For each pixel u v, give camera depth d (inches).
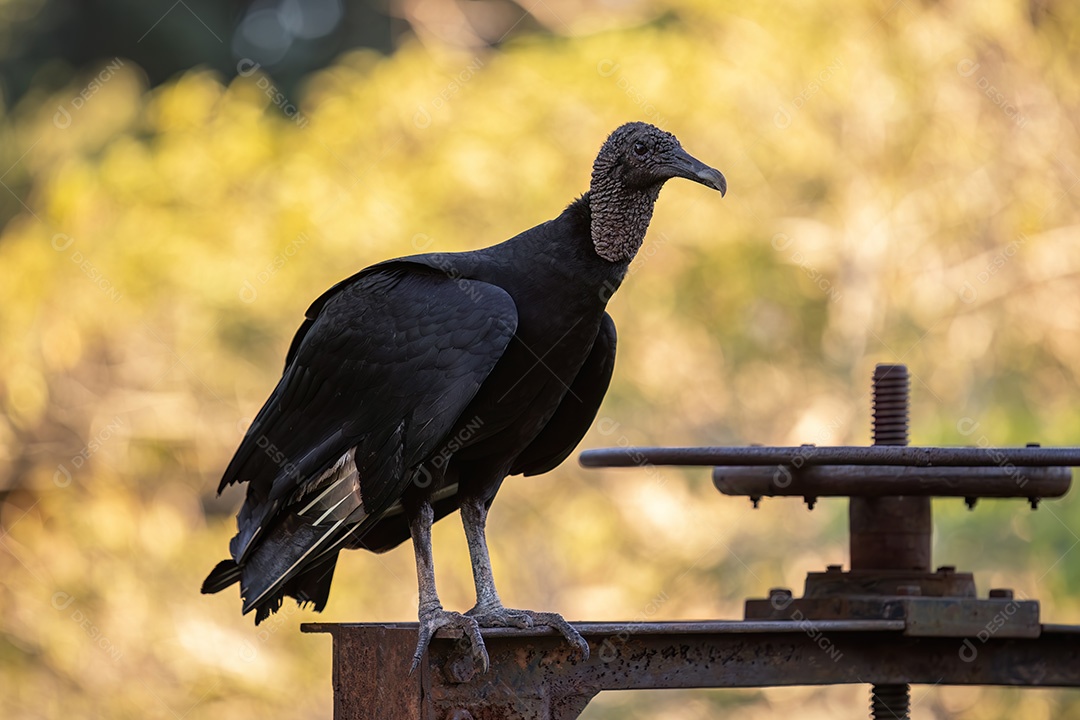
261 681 499.5
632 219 227.0
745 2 547.2
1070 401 527.5
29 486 522.0
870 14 542.6
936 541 522.0
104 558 515.2
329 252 525.0
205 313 528.7
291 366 237.6
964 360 533.0
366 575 523.5
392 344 217.6
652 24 589.0
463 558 522.0
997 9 536.1
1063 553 499.5
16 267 541.3
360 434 217.6
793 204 543.2
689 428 535.8
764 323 544.1
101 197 547.2
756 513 539.8
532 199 525.7
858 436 527.5
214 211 541.6
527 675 207.6
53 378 531.5
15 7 855.1
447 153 532.4
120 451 523.8
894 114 532.4
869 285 534.0
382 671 211.8
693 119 530.3
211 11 875.4
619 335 530.3
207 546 526.0
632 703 543.5
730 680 227.9
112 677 498.6
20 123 673.0
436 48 574.6
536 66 556.7
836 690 538.9
